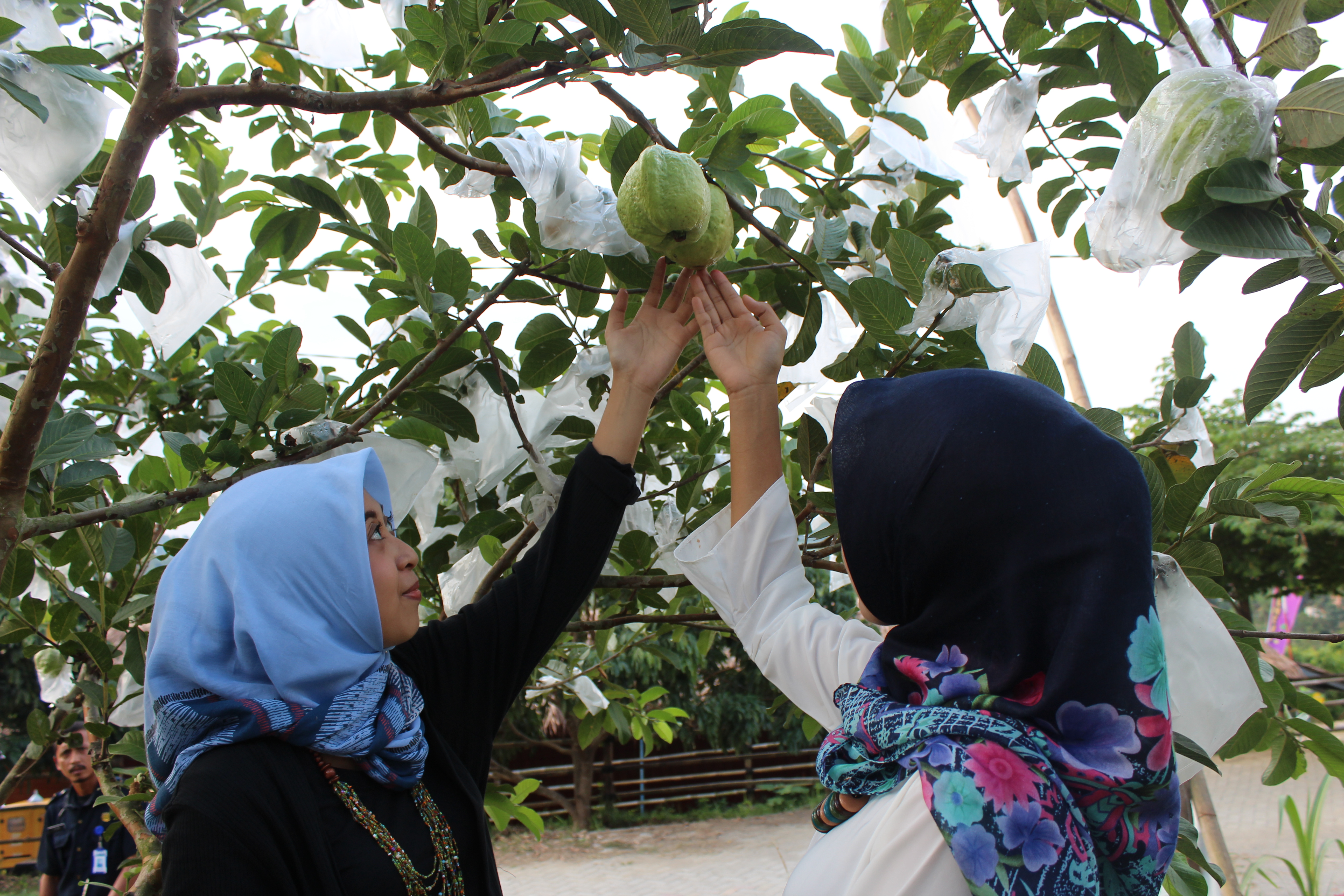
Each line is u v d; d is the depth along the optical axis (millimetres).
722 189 1354
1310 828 4043
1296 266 1223
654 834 10664
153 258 1690
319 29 2027
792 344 1714
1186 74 1219
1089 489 894
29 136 1340
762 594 1359
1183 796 2289
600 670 3320
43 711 2314
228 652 1101
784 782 12070
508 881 8875
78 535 1985
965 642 942
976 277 1471
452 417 1832
